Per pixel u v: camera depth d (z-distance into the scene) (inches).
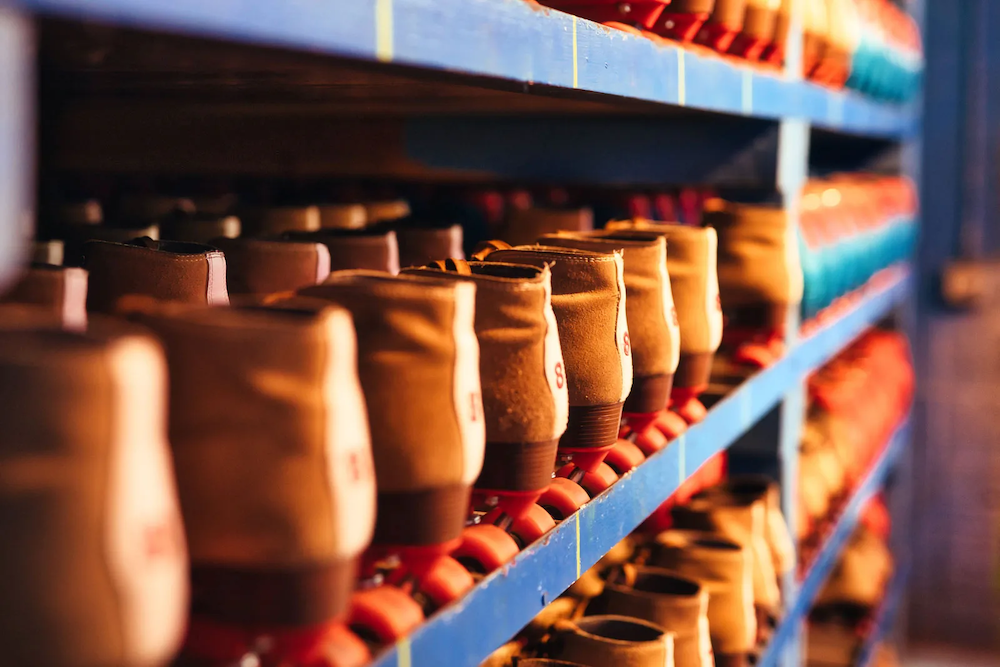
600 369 40.3
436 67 28.0
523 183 89.6
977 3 151.4
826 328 88.4
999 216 153.4
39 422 18.3
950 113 153.7
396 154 79.0
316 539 23.6
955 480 156.7
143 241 34.9
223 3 20.2
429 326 28.8
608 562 64.6
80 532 18.5
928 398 157.0
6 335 19.2
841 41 83.4
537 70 34.3
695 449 53.9
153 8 18.5
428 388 28.8
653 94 45.5
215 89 45.2
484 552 33.9
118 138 67.2
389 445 28.6
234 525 23.3
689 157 73.1
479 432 30.0
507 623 33.9
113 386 18.7
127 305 27.5
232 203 72.1
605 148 75.3
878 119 111.0
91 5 17.3
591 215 79.1
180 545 20.2
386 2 25.4
